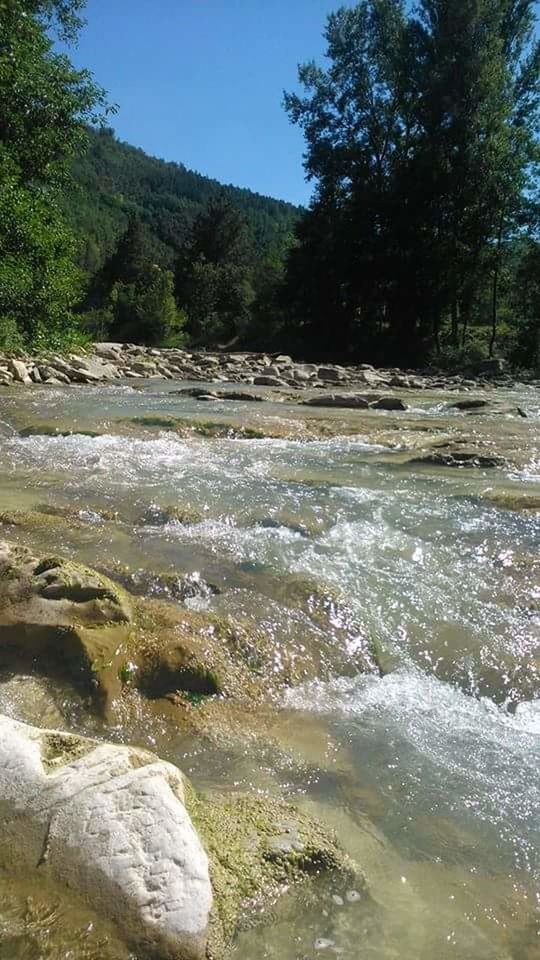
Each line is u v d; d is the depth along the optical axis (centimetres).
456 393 1623
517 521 544
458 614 401
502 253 3225
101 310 5541
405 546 488
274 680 340
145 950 183
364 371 2031
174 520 525
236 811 246
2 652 322
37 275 1688
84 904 189
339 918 211
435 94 3111
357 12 3347
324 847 233
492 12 3077
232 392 1288
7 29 1769
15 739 229
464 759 289
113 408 1058
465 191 3133
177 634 349
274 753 289
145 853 200
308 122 3569
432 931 209
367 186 3456
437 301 3331
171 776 233
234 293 6153
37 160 1925
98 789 215
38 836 202
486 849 242
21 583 345
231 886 210
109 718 301
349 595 412
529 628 390
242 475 662
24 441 794
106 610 345
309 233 3619
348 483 649
